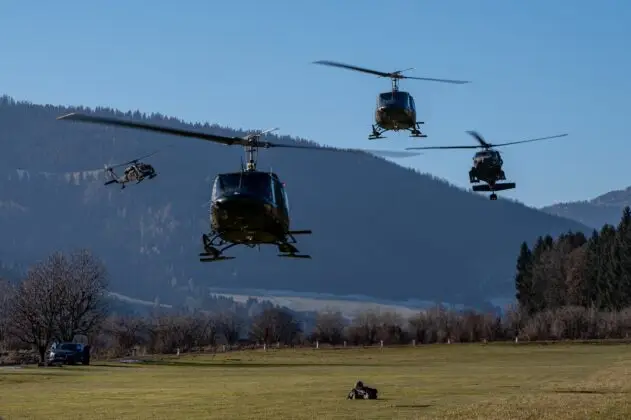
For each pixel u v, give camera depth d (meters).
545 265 196.00
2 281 165.12
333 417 34.91
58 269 119.62
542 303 191.62
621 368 68.44
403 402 40.94
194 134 33.53
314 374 69.81
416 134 62.91
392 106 60.66
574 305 178.25
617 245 179.38
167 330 147.38
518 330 155.62
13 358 113.06
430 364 90.00
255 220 35.69
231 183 35.94
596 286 182.50
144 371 78.81
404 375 65.81
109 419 36.47
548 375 62.03
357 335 154.38
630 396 40.97
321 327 158.00
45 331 114.50
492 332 154.25
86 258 139.88
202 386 55.97
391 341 153.38
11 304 122.25
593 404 37.03
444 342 153.88
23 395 50.19
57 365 93.12
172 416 37.00
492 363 88.50
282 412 37.41
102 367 89.12
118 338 145.62
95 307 121.62
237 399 44.69
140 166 94.25
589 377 57.78
